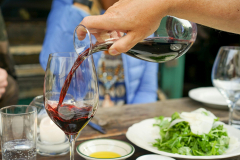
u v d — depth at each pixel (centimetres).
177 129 71
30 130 57
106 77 173
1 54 144
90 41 49
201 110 78
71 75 51
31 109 61
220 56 89
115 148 66
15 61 316
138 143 67
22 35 324
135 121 96
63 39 158
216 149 64
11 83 133
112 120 97
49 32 163
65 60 50
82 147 64
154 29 55
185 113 75
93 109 53
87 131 85
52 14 168
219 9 56
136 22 51
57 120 52
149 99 169
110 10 52
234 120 98
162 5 52
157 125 80
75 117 51
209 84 315
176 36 61
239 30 61
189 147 67
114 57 172
